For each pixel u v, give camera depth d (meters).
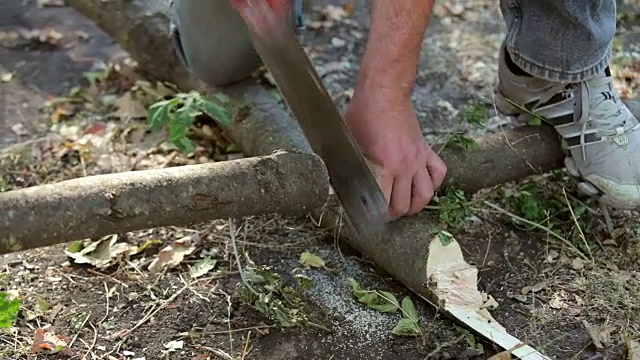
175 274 1.68
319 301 1.61
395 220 1.63
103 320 1.57
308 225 1.80
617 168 1.71
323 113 1.47
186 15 1.84
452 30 2.70
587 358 1.48
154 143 2.09
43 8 2.78
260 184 1.52
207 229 1.79
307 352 1.50
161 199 1.46
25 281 1.65
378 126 1.51
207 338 1.53
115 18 2.28
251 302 1.60
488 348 1.50
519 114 1.92
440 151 1.77
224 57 1.90
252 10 1.46
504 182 1.84
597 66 1.69
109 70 2.40
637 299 1.60
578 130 1.75
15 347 1.49
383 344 1.52
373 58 1.49
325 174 1.55
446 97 2.32
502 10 1.76
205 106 1.88
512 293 1.63
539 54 1.68
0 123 2.16
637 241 1.74
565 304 1.60
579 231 1.73
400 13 1.44
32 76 2.40
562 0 1.60
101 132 2.13
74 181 1.43
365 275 1.68
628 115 1.75
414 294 1.63
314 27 2.67
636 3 2.83
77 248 1.73
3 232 1.35
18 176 1.96
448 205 1.73
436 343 1.51
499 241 1.77
